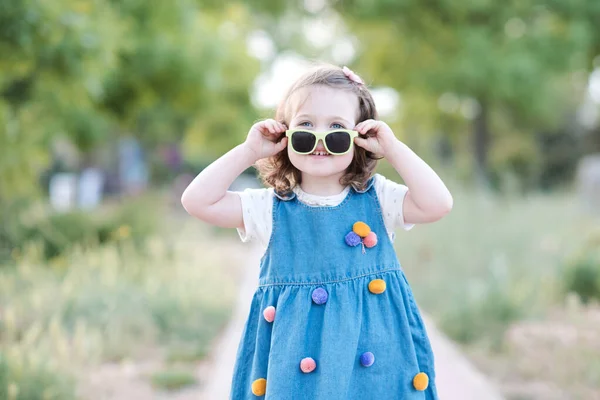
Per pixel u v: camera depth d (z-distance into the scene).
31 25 5.32
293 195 2.23
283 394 2.00
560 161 24.28
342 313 2.06
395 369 2.09
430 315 5.98
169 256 7.79
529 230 7.84
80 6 6.27
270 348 2.08
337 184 2.24
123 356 4.75
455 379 4.18
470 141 18.62
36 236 7.19
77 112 9.36
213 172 2.20
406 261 7.34
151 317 5.43
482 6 13.59
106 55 6.37
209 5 12.09
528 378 4.23
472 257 7.07
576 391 3.90
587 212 10.49
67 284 5.35
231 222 2.23
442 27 14.24
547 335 4.89
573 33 13.76
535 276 6.38
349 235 2.14
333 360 2.01
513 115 19.59
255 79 15.94
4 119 7.24
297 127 2.18
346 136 2.11
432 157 12.47
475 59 13.59
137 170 22.09
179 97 10.09
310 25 17.97
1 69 6.18
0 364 3.57
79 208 8.58
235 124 16.56
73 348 4.52
